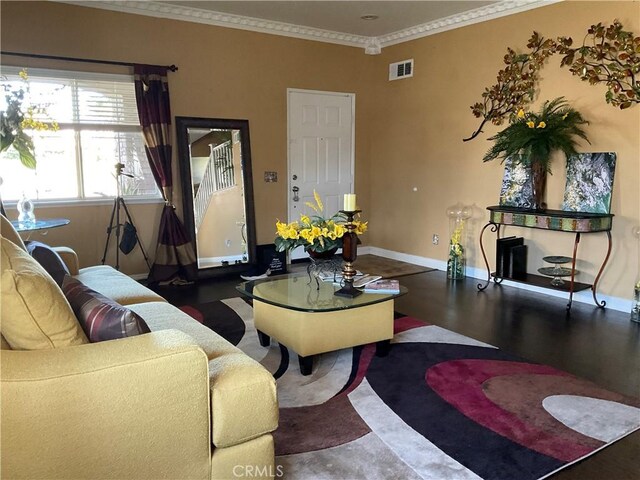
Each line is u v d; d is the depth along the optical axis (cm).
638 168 412
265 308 330
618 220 429
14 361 151
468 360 324
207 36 539
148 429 162
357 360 324
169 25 516
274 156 604
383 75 649
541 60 470
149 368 160
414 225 629
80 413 151
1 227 263
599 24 425
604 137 432
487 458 218
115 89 498
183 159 533
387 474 207
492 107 518
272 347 346
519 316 416
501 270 489
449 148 571
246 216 581
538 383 291
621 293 432
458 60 550
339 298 311
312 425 245
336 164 656
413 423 247
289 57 597
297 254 645
